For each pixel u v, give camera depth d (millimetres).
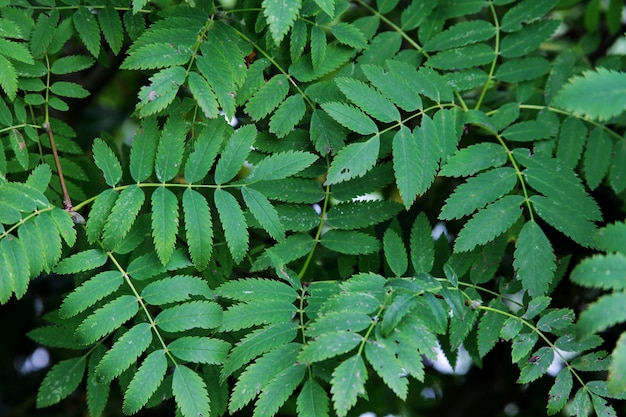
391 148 1189
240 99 1189
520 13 1246
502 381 1450
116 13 1223
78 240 1229
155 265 1150
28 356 1567
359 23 1251
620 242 1061
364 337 1090
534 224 1151
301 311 1141
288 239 1196
